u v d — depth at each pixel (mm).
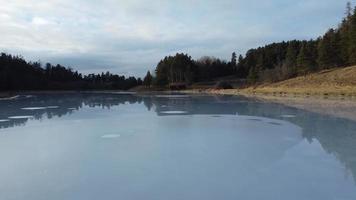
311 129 11773
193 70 79500
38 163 7555
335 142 9500
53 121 14531
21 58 72000
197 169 6980
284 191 5656
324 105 20641
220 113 17531
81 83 79625
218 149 8820
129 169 7016
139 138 10430
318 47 47250
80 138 10508
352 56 42250
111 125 13211
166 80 79000
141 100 29938
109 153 8445
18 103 26375
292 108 19266
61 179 6402
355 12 43406
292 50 53469
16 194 5668
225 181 6199
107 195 5586
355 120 13758
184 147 9086
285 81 45250
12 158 8023
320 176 6410
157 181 6227
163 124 13414
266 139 10102
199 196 5500
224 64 88812
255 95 35594
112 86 81938
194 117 15781
